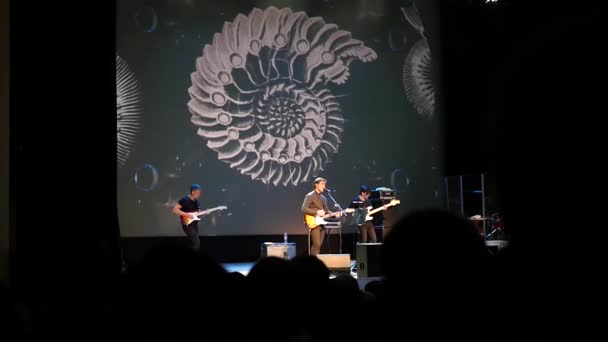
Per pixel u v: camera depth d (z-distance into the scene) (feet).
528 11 33.06
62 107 12.46
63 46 12.56
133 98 33.01
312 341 4.93
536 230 1.43
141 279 3.59
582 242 1.41
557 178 1.35
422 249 2.02
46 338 4.37
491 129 1.47
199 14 34.55
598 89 1.30
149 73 33.40
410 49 38.65
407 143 38.22
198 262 3.67
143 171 32.96
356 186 37.04
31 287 4.62
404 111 38.29
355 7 37.78
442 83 39.17
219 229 34.35
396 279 2.06
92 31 12.87
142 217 32.76
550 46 1.36
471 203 36.40
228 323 3.69
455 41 38.55
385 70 38.14
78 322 4.46
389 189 33.96
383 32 38.24
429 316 1.95
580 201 1.35
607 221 1.36
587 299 1.49
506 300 1.69
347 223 36.42
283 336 5.45
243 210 34.83
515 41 34.19
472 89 37.63
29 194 11.88
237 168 34.86
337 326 2.93
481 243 2.09
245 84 35.35
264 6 35.94
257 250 35.22
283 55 36.22
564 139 1.33
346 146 37.06
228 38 35.09
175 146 33.65
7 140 11.51
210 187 34.24
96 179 12.76
